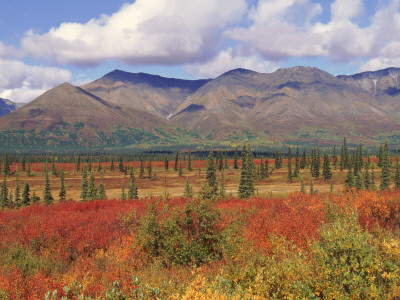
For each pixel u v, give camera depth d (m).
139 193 67.25
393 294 3.71
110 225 10.84
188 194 8.38
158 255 7.46
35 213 15.10
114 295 4.63
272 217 10.68
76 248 8.42
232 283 4.88
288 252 5.54
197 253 6.79
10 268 6.29
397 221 9.12
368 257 4.04
